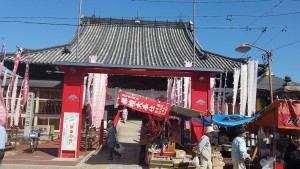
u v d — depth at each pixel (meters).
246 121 11.85
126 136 23.48
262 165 10.30
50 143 20.72
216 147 13.75
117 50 34.69
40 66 27.42
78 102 14.80
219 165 11.55
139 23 41.44
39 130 19.89
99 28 40.25
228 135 16.03
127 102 12.12
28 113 20.00
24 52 27.86
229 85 29.31
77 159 14.08
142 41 37.91
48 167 11.91
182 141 16.53
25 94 19.52
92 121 18.86
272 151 11.32
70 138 14.53
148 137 13.81
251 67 14.95
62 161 13.30
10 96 18.86
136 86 29.44
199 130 15.14
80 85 14.95
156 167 11.22
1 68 16.17
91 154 16.16
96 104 19.00
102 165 12.81
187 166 11.07
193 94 15.43
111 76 28.86
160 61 32.03
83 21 40.44
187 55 34.09
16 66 18.83
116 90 29.12
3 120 14.16
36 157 14.29
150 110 12.17
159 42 38.03
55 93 24.31
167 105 12.20
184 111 12.62
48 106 24.19
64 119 14.62
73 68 14.95
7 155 14.62
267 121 11.11
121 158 15.06
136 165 13.16
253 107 14.65
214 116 12.77
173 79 22.61
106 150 18.02
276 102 10.00
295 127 9.80
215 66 29.75
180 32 40.84
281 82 17.61
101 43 36.41
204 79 15.55
